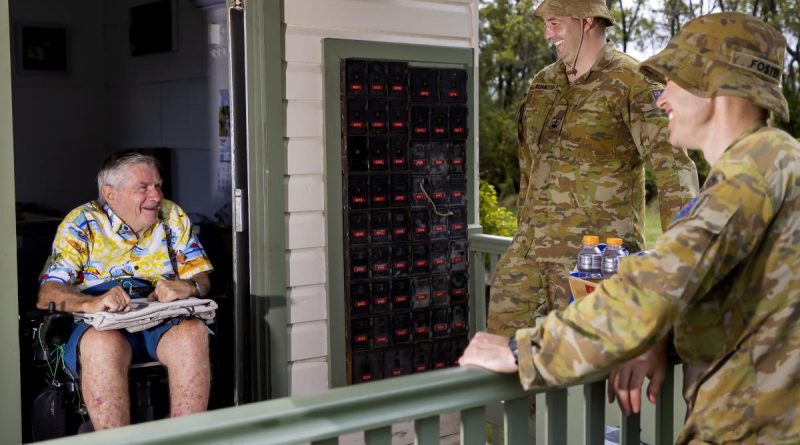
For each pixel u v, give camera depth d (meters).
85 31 5.26
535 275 3.31
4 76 2.71
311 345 3.73
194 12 4.59
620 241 2.58
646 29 10.77
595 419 1.74
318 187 3.69
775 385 1.46
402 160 3.79
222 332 4.17
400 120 3.76
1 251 2.77
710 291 1.50
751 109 1.52
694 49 1.54
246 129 3.53
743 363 1.49
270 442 1.35
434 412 1.50
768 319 1.46
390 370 3.86
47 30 5.14
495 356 1.53
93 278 3.46
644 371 1.71
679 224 1.43
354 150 3.67
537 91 3.29
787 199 1.44
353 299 3.74
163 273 3.56
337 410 1.41
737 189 1.41
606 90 3.07
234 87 3.51
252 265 3.57
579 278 2.46
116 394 3.14
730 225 1.40
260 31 3.48
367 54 3.73
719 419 1.51
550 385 1.48
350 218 3.69
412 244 3.85
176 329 3.30
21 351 3.74
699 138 1.58
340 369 3.79
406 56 3.86
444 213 3.92
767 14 9.49
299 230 3.66
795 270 1.44
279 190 3.57
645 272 1.39
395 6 3.85
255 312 3.59
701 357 1.53
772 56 1.52
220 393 4.14
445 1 4.01
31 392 3.85
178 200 4.85
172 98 4.81
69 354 3.23
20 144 5.13
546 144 3.23
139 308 3.23
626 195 3.14
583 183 3.13
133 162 3.50
